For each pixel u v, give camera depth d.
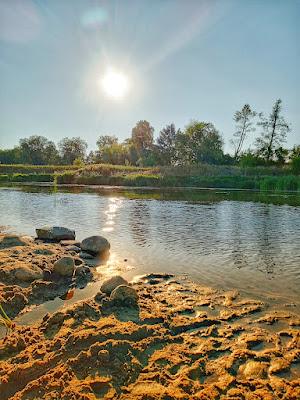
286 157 74.81
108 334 6.81
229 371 6.13
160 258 13.09
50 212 24.97
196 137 88.88
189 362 6.31
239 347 6.87
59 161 135.62
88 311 8.00
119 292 8.54
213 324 7.86
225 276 11.15
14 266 10.55
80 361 6.02
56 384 5.52
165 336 7.12
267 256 13.48
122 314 8.01
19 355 6.42
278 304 9.00
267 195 41.25
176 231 18.25
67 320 7.54
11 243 13.57
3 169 77.75
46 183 61.00
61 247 13.88
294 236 17.23
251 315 8.34
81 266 11.27
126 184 56.75
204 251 14.17
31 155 136.25
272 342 7.10
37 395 5.37
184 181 56.16
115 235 17.11
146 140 124.38
